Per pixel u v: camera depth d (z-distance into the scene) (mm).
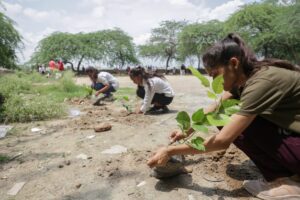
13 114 4332
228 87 1845
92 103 5918
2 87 7098
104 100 6379
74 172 2443
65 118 4551
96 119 4367
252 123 1834
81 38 38438
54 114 4629
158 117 4418
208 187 2092
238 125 1678
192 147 1805
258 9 30047
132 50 41781
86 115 4691
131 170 2432
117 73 36219
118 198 2008
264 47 30656
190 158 2592
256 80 1663
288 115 1698
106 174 2379
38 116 4488
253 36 30594
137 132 3561
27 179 2346
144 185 2162
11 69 15875
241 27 31094
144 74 4492
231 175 2260
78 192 2117
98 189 2146
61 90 8766
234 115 1714
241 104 1701
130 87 10852
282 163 1769
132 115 4578
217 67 1771
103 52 38812
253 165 2426
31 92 8055
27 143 3281
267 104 1629
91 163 2615
